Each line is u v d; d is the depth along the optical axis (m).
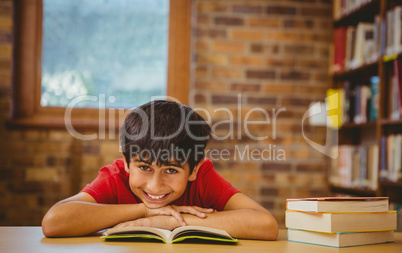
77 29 3.07
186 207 1.16
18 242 1.01
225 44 3.09
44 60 3.02
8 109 2.87
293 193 3.09
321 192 3.10
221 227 1.09
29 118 2.96
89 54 3.08
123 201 1.31
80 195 1.23
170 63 3.14
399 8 2.24
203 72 3.07
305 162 3.11
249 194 3.06
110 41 3.10
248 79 3.10
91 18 3.09
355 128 3.00
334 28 3.04
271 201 3.07
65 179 2.91
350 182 2.70
